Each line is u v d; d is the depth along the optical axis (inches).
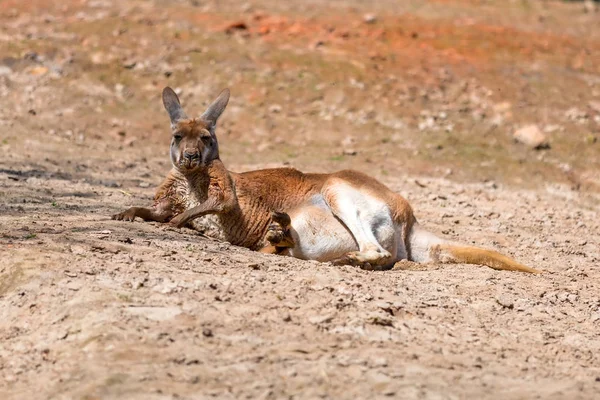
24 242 507.2
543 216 804.0
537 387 391.5
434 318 468.4
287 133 1004.6
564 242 713.6
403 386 376.8
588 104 1098.1
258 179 583.2
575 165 967.6
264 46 1171.3
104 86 1066.7
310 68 1121.4
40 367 391.5
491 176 932.6
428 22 1301.7
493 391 382.6
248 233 576.4
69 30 1168.2
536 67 1186.0
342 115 1035.3
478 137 1005.8
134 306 432.8
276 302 455.5
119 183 780.6
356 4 1395.2
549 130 1029.2
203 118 585.9
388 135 1003.3
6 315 440.5
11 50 1103.0
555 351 442.6
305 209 576.4
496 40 1251.8
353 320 440.1
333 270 520.1
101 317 419.5
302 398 362.3
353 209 565.0
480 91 1101.1
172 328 413.7
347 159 948.0
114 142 959.6
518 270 594.2
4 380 384.5
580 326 487.8
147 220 592.1
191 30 1193.4
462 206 812.6
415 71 1135.6
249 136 1000.2
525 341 454.0
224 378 375.6
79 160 869.8
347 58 1151.0
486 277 561.3
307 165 923.4
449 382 387.5
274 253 571.5
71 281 456.8
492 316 486.9
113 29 1174.3
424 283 534.0
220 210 562.6
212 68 1108.5
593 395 385.1
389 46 1201.4
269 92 1071.0
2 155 844.6
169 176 588.7
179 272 482.3
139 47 1143.0
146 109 1037.8
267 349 404.2
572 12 1518.2
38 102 1018.7
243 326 424.8
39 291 450.9
